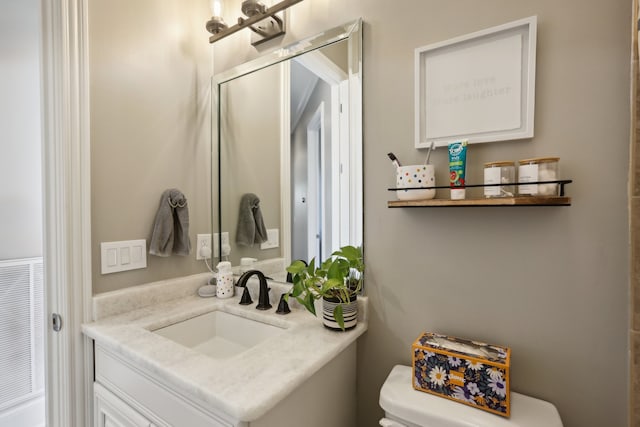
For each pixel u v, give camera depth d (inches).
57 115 39.7
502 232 33.4
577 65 29.5
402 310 39.1
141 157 47.5
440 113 35.9
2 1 67.6
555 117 30.5
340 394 37.6
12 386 69.1
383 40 40.1
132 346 33.7
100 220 42.8
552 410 29.8
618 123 28.1
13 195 71.4
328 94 44.3
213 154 57.7
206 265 57.3
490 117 33.2
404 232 38.9
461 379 30.3
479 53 33.8
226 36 53.1
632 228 25.8
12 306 69.4
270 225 51.4
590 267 29.4
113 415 37.1
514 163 31.9
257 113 52.8
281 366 29.5
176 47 52.6
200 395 25.8
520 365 32.6
